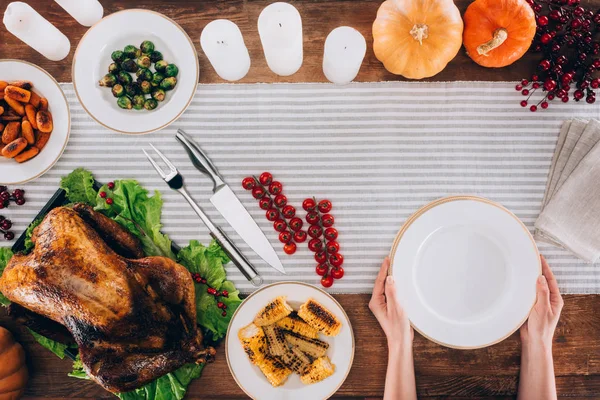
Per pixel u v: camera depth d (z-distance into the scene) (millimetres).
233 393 1201
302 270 1190
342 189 1195
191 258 1170
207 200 1192
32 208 1194
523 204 1186
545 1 1148
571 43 1143
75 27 1179
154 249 1170
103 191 1166
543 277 1127
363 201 1194
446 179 1190
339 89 1183
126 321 1031
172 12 1171
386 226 1192
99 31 1128
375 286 1171
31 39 1100
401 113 1186
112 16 1123
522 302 1144
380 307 1170
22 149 1124
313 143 1193
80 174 1167
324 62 1108
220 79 1185
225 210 1173
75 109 1188
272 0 1165
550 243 1171
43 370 1205
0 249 1174
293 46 1059
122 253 1123
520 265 1135
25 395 1209
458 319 1164
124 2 1169
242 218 1174
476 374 1198
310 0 1167
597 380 1194
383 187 1194
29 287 1014
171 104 1145
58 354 1164
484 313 1162
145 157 1190
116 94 1120
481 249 1152
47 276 1010
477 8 1079
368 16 1168
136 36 1138
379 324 1192
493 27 1075
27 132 1121
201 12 1171
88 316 1019
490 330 1156
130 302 1030
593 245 1131
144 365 1050
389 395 1154
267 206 1164
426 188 1191
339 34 1062
